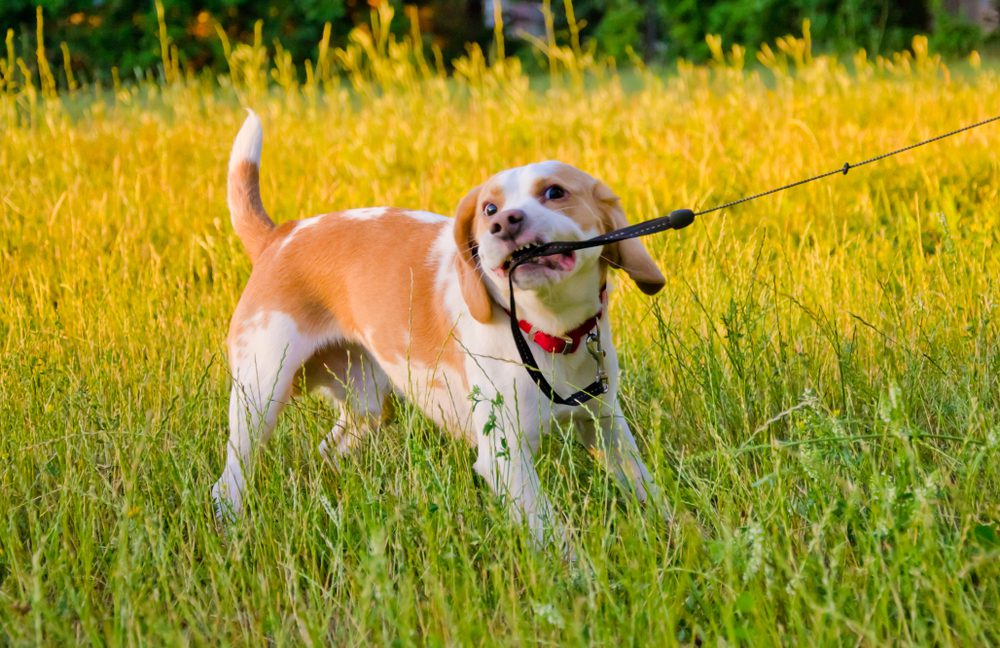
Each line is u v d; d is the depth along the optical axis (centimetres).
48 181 833
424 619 307
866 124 853
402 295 406
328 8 1568
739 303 471
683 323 492
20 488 385
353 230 429
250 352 426
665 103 975
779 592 286
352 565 337
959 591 270
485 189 363
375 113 1041
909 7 1490
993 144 728
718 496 349
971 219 624
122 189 781
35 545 350
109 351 484
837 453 329
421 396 409
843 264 555
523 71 1789
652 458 353
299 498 369
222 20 1541
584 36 2156
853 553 314
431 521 331
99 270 622
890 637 256
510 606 299
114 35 1518
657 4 1766
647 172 725
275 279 430
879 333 445
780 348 431
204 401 454
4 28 1474
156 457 399
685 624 299
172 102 1194
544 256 337
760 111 907
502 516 332
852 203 673
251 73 1178
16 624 296
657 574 304
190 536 347
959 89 942
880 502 294
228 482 404
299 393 452
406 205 730
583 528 334
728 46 1584
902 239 570
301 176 827
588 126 910
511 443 363
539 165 362
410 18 1695
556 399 369
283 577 335
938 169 698
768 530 317
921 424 395
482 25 1934
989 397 395
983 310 439
